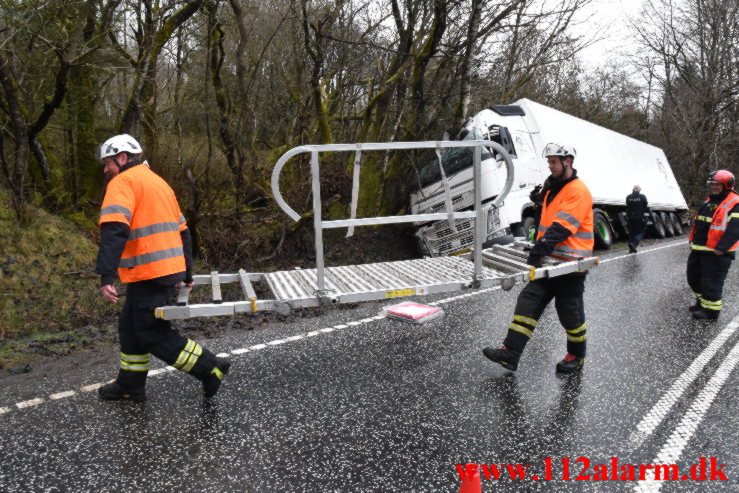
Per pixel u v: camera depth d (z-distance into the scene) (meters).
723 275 5.70
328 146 3.44
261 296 6.93
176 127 8.66
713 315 5.76
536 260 3.99
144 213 3.22
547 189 4.11
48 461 2.88
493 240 8.77
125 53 8.02
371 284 3.87
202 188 8.17
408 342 5.02
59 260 6.61
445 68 10.78
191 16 8.76
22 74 6.97
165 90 9.27
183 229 3.71
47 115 7.27
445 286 3.83
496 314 6.09
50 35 6.93
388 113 10.71
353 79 11.10
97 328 5.57
